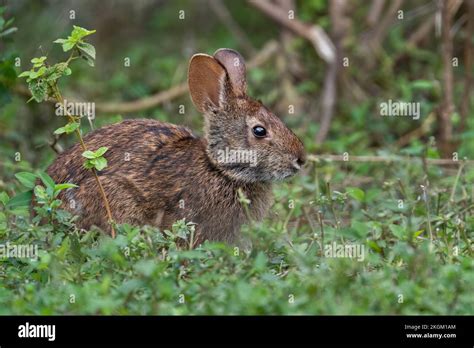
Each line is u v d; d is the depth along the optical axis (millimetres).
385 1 20891
